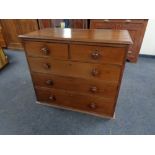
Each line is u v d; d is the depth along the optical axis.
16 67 2.49
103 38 1.00
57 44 1.07
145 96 1.71
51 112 1.52
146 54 2.78
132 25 2.20
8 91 1.86
